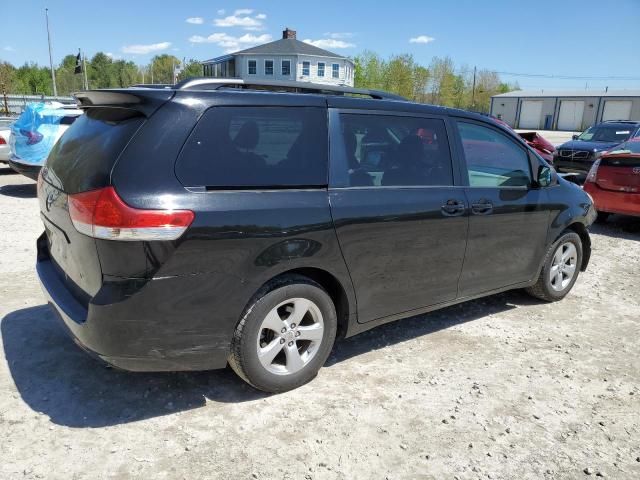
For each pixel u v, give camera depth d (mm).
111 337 2811
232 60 59625
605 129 15406
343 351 4082
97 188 2762
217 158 3014
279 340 3328
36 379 3473
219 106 3061
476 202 4191
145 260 2762
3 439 2875
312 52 58219
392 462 2848
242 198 3031
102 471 2674
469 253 4242
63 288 3275
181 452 2842
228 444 2924
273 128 3240
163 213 2760
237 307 3070
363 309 3680
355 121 3621
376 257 3623
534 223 4762
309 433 3047
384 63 77125
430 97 80938
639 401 3553
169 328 2898
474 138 4379
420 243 3857
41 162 9711
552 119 63844
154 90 2982
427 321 4758
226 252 2955
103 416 3119
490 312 5043
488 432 3143
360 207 3480
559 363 4039
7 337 4023
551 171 4973
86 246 2834
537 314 5031
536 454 2973
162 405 3254
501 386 3662
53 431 2961
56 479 2605
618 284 6039
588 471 2844
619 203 8570
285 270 3205
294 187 3260
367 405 3352
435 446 2996
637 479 2807
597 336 4574
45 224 3584
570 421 3295
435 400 3447
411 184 3854
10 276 5383
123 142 2834
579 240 5379
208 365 3102
